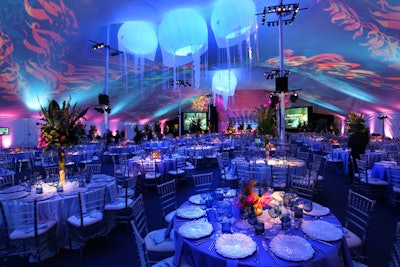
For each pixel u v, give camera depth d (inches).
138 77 567.2
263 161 239.3
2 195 143.9
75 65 386.3
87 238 136.3
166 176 275.9
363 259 108.1
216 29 260.5
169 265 93.2
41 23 246.4
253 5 250.4
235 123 1098.7
